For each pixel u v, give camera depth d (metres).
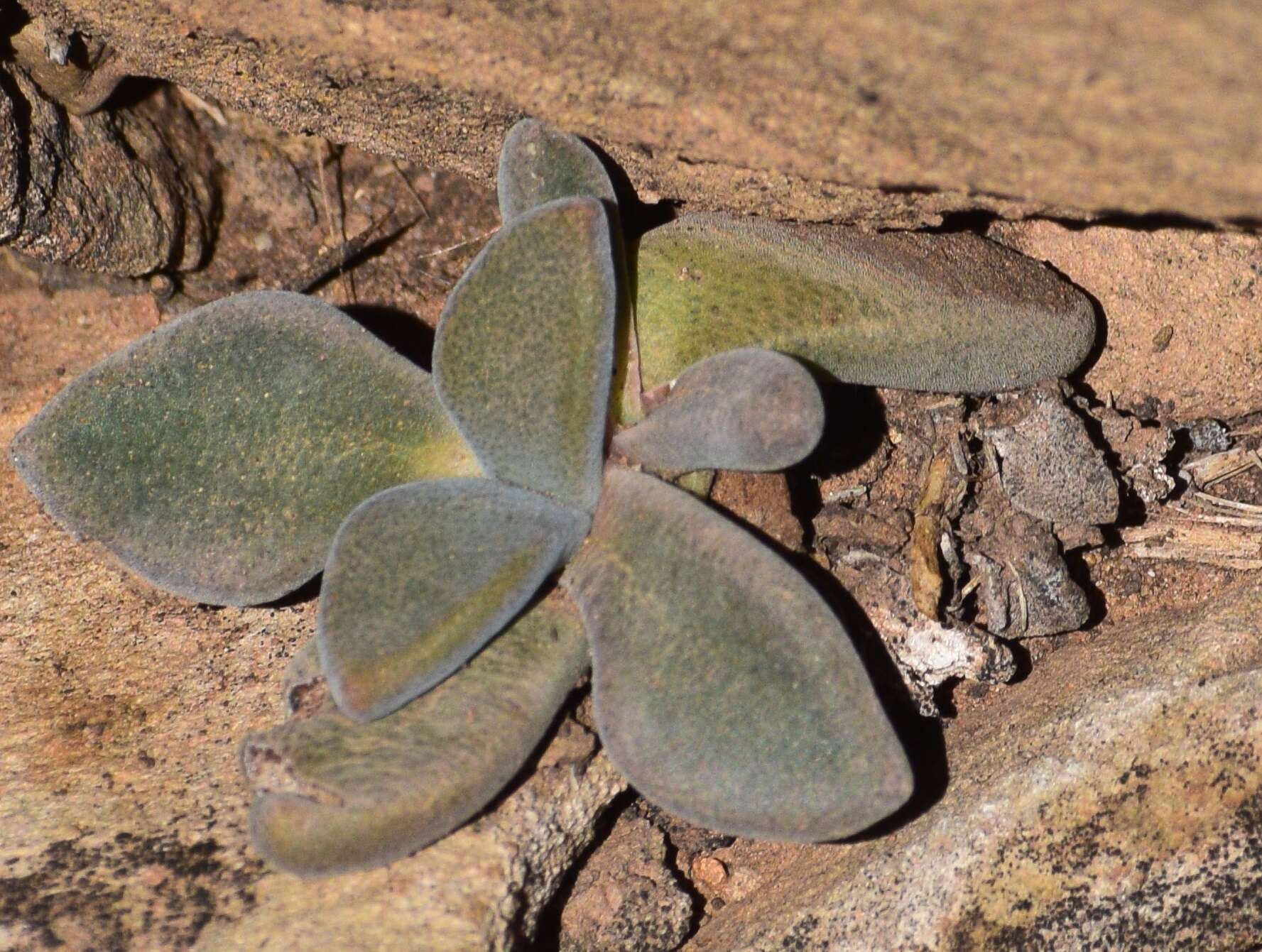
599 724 0.30
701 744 0.30
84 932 0.31
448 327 0.31
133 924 0.31
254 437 0.31
